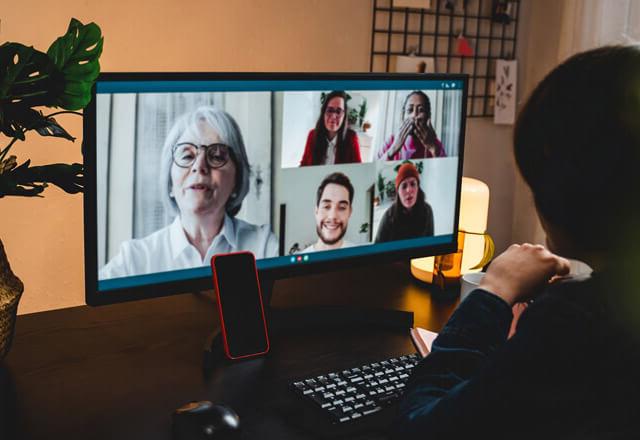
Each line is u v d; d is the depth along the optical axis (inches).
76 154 77.2
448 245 61.0
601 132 25.7
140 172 46.5
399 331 55.4
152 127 46.3
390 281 66.4
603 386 26.5
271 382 45.9
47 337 51.5
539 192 28.0
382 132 55.4
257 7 83.0
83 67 43.7
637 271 26.4
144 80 45.5
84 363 47.6
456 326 34.5
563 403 26.7
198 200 48.7
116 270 47.0
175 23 78.5
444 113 58.5
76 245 79.9
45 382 44.8
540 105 27.7
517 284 35.5
